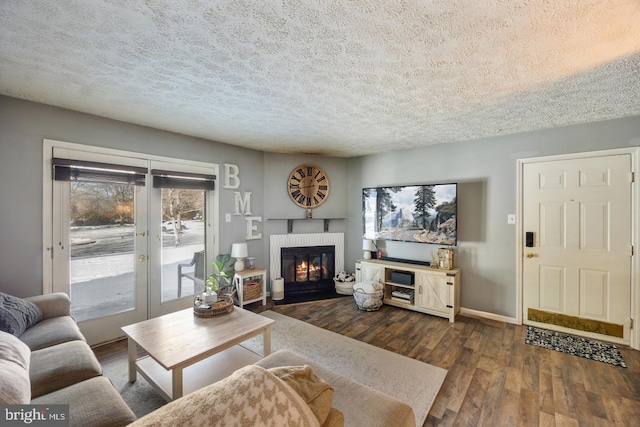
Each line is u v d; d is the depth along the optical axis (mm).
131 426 648
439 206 3828
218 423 686
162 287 3385
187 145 3598
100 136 2883
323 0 1272
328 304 4148
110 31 1520
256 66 1897
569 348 2803
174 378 1752
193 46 1666
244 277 3859
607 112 2734
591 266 3039
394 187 4223
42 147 2555
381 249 4625
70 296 2732
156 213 3332
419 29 1492
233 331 2160
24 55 1764
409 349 2787
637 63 1827
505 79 2066
